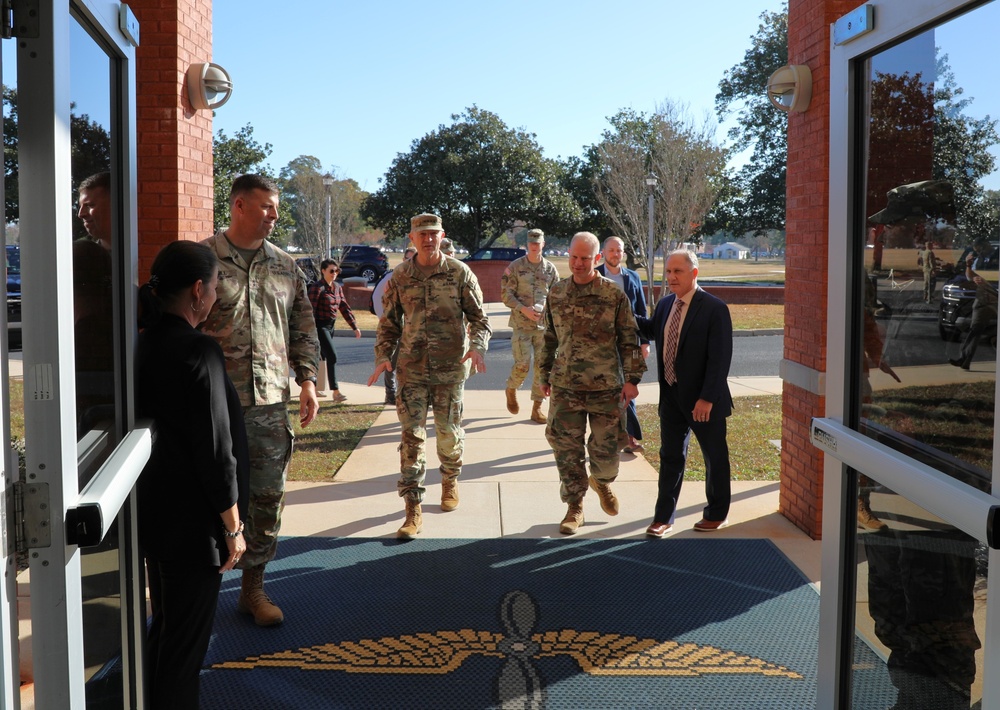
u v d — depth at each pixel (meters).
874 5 2.58
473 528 5.82
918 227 2.42
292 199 40.28
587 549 5.39
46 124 1.87
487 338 5.92
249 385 4.12
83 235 2.31
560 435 5.63
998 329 1.89
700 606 4.52
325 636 4.17
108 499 2.08
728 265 84.94
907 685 2.51
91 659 2.39
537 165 40.38
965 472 2.19
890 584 2.59
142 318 3.03
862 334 2.77
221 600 4.62
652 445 8.49
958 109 2.21
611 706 3.51
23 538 1.89
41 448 1.91
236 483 2.99
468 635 4.18
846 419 2.83
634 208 31.41
